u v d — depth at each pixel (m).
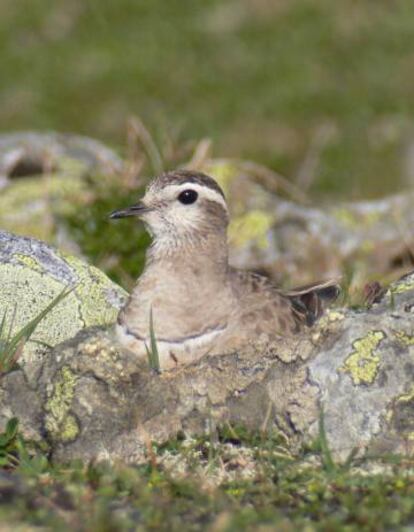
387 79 31.44
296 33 33.62
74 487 10.18
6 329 13.02
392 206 20.73
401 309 11.79
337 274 18.41
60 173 20.61
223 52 32.94
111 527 9.47
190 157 21.61
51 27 34.41
